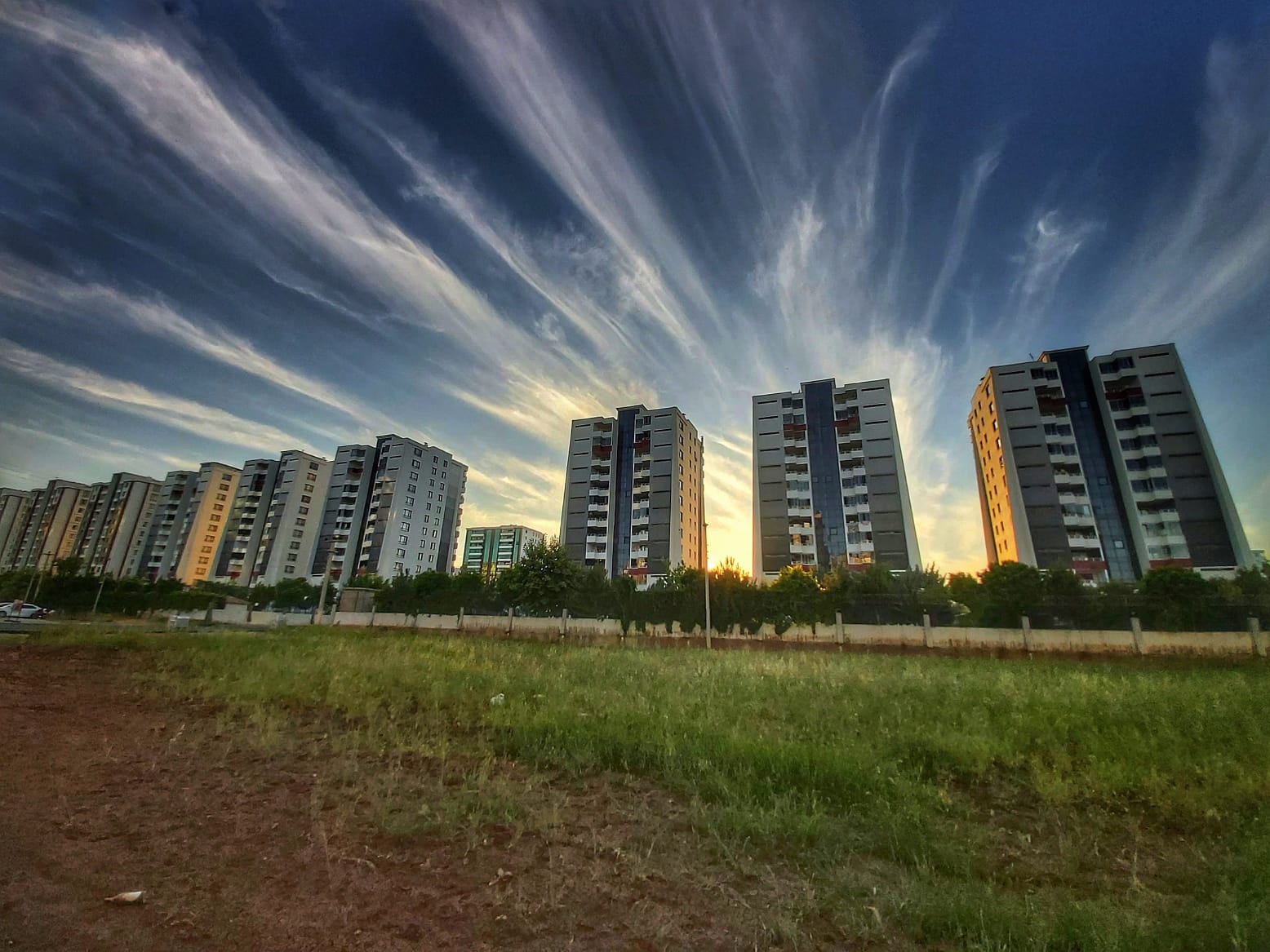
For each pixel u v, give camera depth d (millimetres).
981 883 3467
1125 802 4965
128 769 5070
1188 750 6324
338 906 2910
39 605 50750
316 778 4996
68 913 2717
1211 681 13172
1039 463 52844
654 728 6883
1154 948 2730
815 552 59750
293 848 3604
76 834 3654
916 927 2887
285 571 81938
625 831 4082
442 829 3939
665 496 68062
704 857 3693
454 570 91062
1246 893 3289
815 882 3400
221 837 3723
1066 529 50656
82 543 100125
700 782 5055
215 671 11008
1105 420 53031
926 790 5043
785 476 63469
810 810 4559
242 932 2627
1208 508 47781
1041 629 24516
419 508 85312
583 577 34938
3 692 8281
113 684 9656
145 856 3404
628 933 2775
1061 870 3750
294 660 12852
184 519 91500
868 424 62656
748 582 31891
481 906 2977
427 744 6328
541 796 4758
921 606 27922
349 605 40219
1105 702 9039
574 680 11570
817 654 21375
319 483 88625
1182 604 23953
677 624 31062
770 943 2738
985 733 6938
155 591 51875
